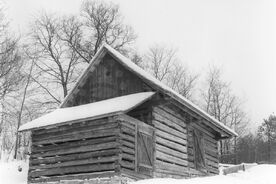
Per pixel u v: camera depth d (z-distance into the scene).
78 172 18.34
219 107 51.19
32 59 39.06
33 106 38.41
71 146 18.84
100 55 21.36
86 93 21.89
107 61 21.67
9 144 38.47
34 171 19.69
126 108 17.52
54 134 19.44
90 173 17.92
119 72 21.16
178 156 21.62
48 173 19.20
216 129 25.62
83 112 19.25
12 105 36.84
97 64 21.78
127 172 17.44
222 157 50.91
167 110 21.45
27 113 38.69
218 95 51.62
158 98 19.75
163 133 20.59
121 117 17.67
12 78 34.41
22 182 22.08
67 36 41.16
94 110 18.88
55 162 19.19
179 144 22.03
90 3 43.09
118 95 20.83
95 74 21.89
